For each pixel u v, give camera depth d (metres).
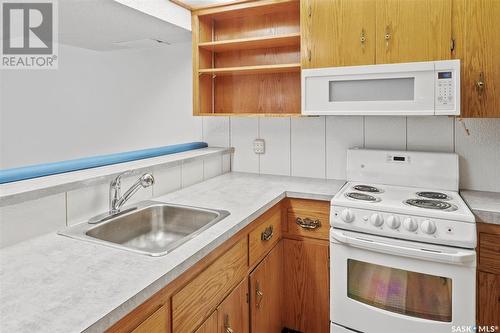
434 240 1.44
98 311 0.75
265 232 1.67
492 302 1.49
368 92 1.71
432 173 1.88
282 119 2.33
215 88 2.47
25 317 0.73
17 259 1.02
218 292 1.23
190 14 2.19
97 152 2.92
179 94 2.63
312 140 2.26
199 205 1.60
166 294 0.97
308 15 1.87
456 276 1.39
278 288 1.86
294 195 1.86
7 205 1.10
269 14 2.24
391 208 1.52
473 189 1.88
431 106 1.58
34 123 2.88
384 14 1.71
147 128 2.78
